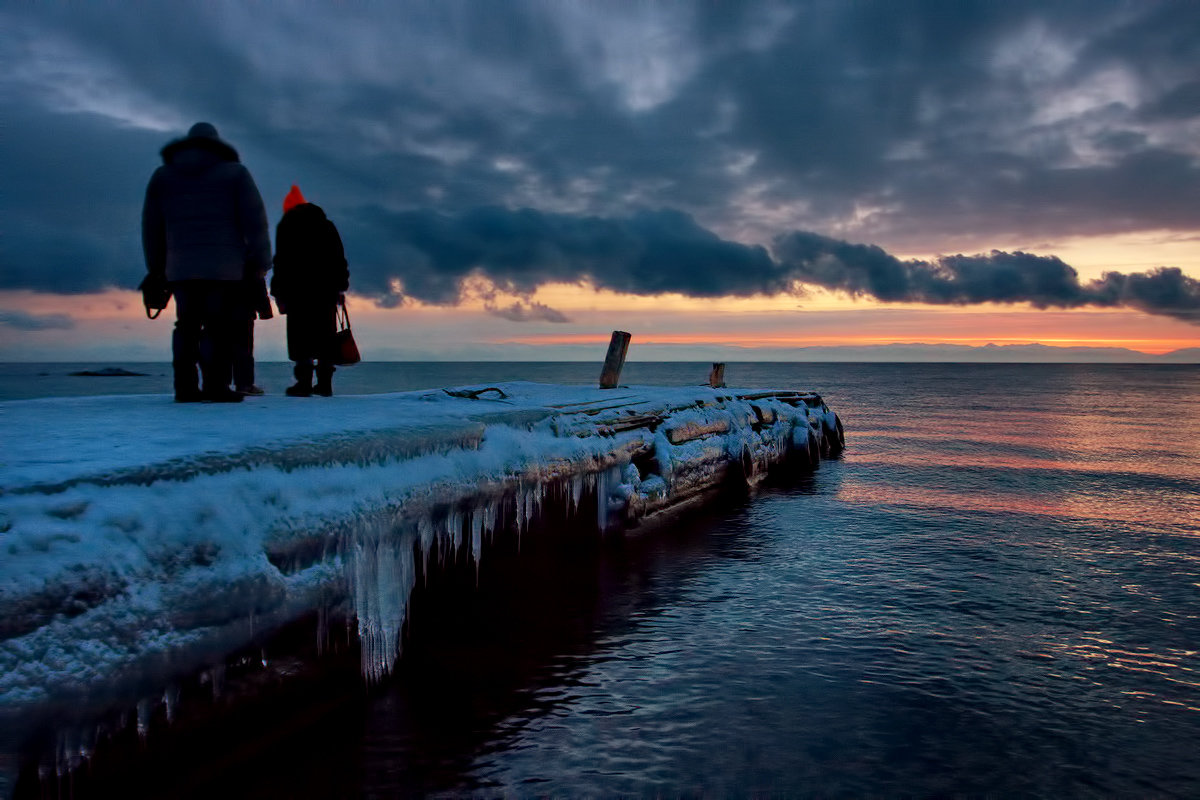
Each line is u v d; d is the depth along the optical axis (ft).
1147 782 10.94
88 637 7.49
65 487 8.25
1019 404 125.49
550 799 10.07
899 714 12.96
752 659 15.34
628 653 15.51
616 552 24.07
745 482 36.42
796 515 31.55
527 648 15.61
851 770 11.05
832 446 55.11
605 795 10.21
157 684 8.23
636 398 33.17
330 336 22.33
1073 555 25.18
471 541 15.89
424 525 13.83
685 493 30.68
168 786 8.59
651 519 27.37
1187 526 30.14
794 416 49.32
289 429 12.92
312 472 11.73
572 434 22.54
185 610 8.55
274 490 10.62
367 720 11.97
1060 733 12.42
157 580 8.36
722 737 11.96
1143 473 45.34
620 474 25.13
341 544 11.35
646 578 21.27
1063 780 10.95
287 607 10.13
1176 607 19.53
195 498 9.45
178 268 17.63
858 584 21.18
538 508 19.17
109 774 7.90
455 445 15.88
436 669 14.30
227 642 9.14
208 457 10.13
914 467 47.80
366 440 13.11
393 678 13.33
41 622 7.13
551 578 20.34
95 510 8.24
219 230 17.72
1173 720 13.00
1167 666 15.49
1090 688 14.30
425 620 15.11
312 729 11.14
